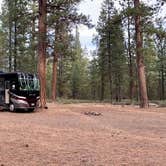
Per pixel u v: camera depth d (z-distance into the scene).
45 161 10.79
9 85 29.72
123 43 56.84
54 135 15.80
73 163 10.59
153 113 28.73
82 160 10.97
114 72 58.84
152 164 10.54
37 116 25.41
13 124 19.67
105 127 19.31
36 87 29.95
